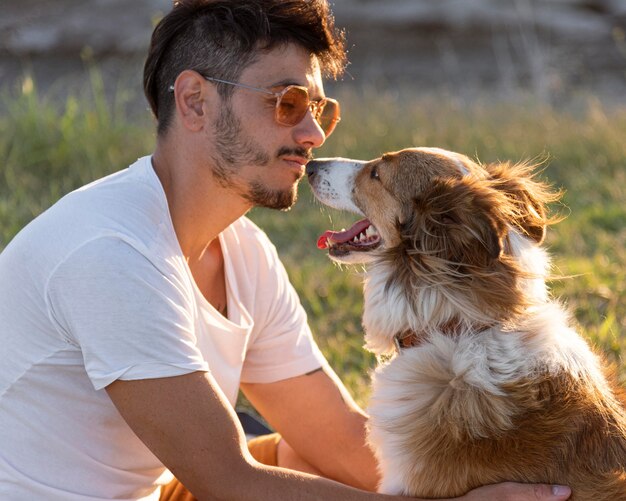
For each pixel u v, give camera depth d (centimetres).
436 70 1496
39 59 1357
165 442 250
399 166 337
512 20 1717
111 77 1264
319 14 278
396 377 298
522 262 294
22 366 260
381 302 314
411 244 306
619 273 577
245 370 326
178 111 275
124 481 272
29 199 733
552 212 739
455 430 278
